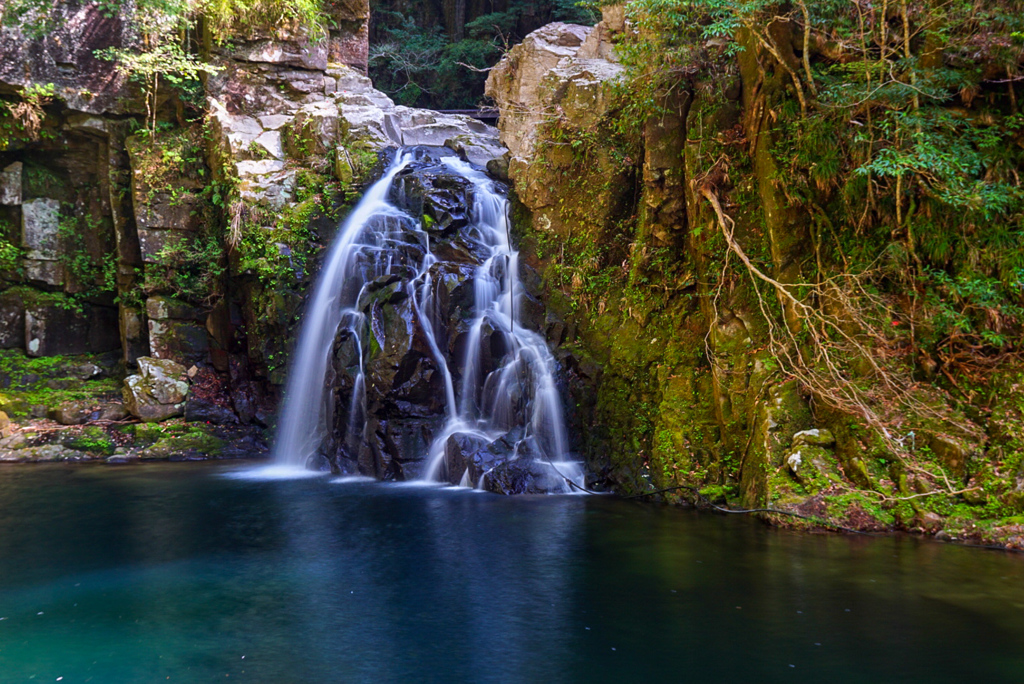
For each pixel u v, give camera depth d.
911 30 8.88
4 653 5.11
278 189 15.08
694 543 7.64
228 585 6.51
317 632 5.45
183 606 6.00
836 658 4.92
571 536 7.97
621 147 11.64
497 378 11.41
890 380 8.32
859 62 8.86
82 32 15.84
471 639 5.31
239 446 14.56
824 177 9.05
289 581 6.60
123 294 16.48
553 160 12.30
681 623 5.54
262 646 5.21
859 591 6.15
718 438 9.55
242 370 15.27
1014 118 8.15
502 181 14.88
